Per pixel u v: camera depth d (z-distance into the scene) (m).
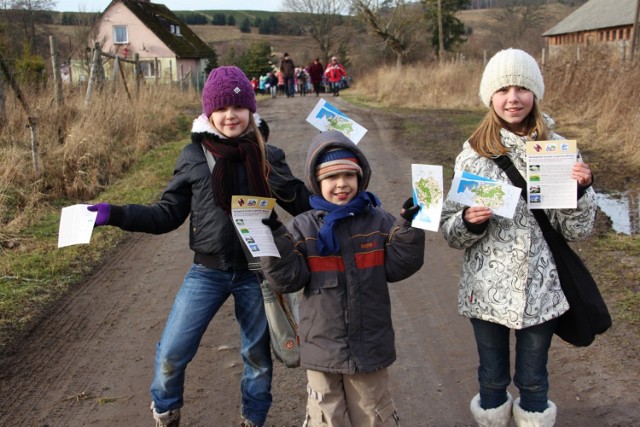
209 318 3.28
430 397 3.90
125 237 7.20
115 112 12.23
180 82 23.98
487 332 3.04
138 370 4.30
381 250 2.95
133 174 9.96
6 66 10.40
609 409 3.62
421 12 44.28
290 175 3.45
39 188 8.45
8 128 9.93
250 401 3.38
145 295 5.58
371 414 2.97
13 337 4.77
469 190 2.82
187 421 3.74
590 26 42.25
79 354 4.52
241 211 2.82
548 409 3.02
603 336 4.41
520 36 56.62
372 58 50.62
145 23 47.91
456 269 5.99
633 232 6.62
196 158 3.26
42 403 3.92
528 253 2.89
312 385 2.99
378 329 2.94
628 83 12.27
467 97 20.42
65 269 6.13
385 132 14.26
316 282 2.92
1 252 6.49
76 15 35.81
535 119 3.00
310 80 35.19
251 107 3.29
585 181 2.76
